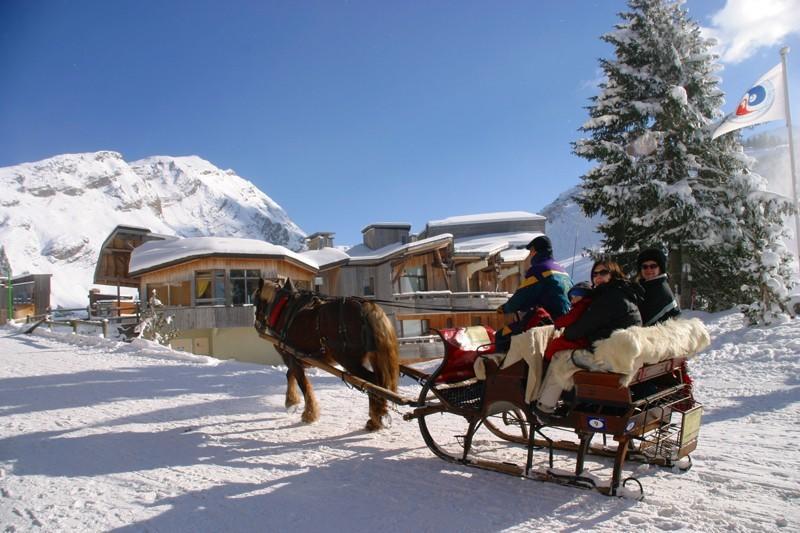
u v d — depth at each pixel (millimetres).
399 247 35469
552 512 5176
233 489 6203
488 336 7414
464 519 5152
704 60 22391
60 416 10414
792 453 6414
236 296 31250
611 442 7184
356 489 6070
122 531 5176
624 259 23203
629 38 22922
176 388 13547
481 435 7977
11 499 6090
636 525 4820
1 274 69250
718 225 21359
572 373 5512
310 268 32594
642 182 21812
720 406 8914
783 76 15336
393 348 8008
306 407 9305
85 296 184000
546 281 6445
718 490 5457
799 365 11000
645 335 5223
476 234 49375
